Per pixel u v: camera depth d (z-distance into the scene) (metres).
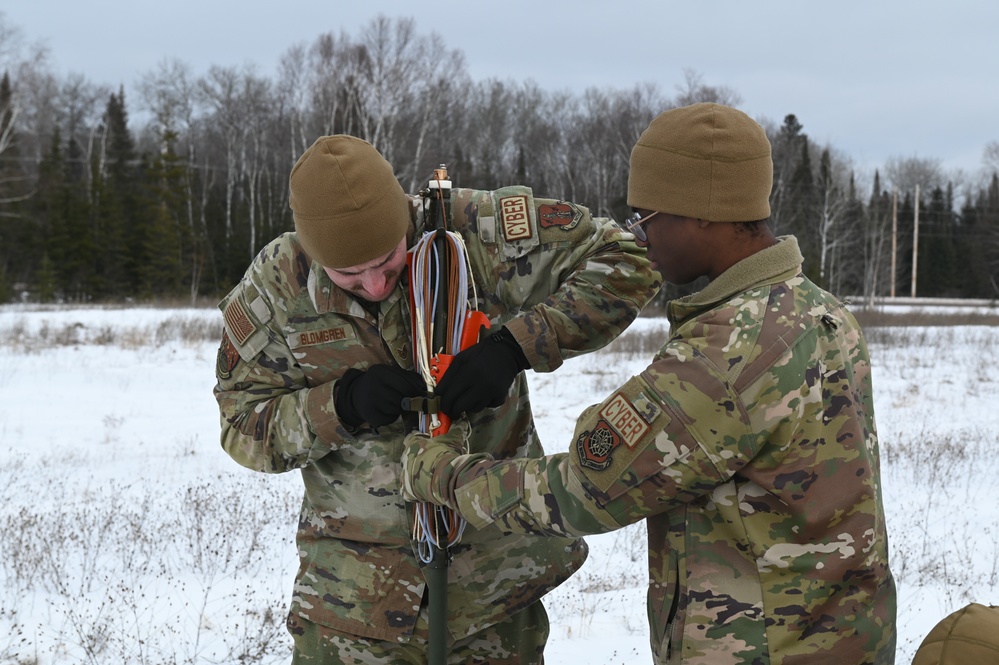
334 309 2.46
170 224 40.97
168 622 4.51
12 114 42.28
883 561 1.84
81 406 11.08
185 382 13.13
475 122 48.84
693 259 1.92
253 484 7.50
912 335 22.45
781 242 1.87
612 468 1.79
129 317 21.42
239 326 2.51
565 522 1.87
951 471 8.04
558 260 2.53
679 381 1.76
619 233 2.49
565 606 4.75
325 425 2.38
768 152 1.90
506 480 1.97
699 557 1.82
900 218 61.84
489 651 2.60
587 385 12.88
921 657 1.90
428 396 2.31
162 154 42.53
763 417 1.73
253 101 45.06
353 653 2.54
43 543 5.43
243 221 43.34
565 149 43.88
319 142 2.30
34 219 40.69
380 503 2.50
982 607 1.91
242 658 4.11
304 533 2.64
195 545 5.72
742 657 1.76
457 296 2.44
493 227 2.52
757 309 1.79
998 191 64.06
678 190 1.88
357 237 2.25
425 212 2.54
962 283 60.56
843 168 59.97
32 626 4.42
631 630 4.41
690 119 1.87
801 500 1.76
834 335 1.83
